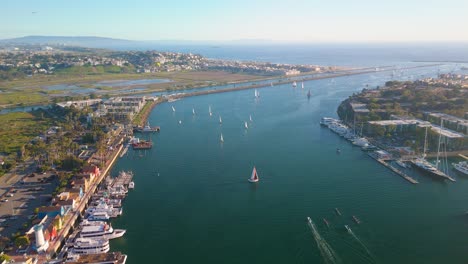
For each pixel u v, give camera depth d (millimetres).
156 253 175125
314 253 170625
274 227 194250
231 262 166500
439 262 162875
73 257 168625
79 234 190375
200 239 185750
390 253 169625
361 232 186875
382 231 187375
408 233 185375
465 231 186875
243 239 184250
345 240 180250
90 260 165375
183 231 193500
